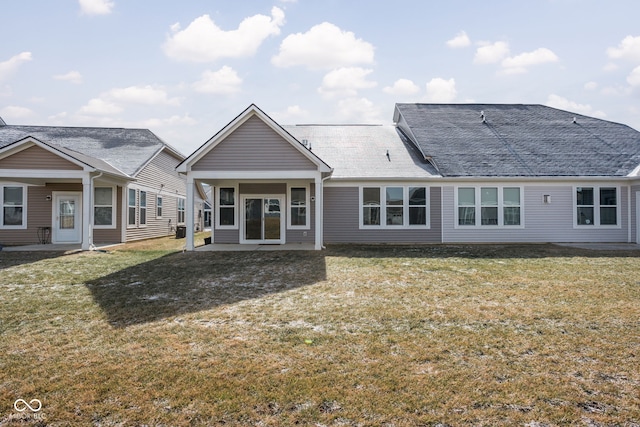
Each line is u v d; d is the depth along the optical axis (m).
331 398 3.29
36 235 16.84
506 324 5.24
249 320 5.45
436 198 15.75
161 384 3.54
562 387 3.48
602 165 16.19
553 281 8.02
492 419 2.99
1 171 13.12
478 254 12.23
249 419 2.99
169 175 22.97
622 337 4.74
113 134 22.44
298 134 20.05
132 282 8.05
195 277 8.55
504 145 17.61
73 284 7.89
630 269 9.42
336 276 8.55
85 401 3.25
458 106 21.69
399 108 21.42
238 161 13.12
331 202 15.80
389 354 4.22
